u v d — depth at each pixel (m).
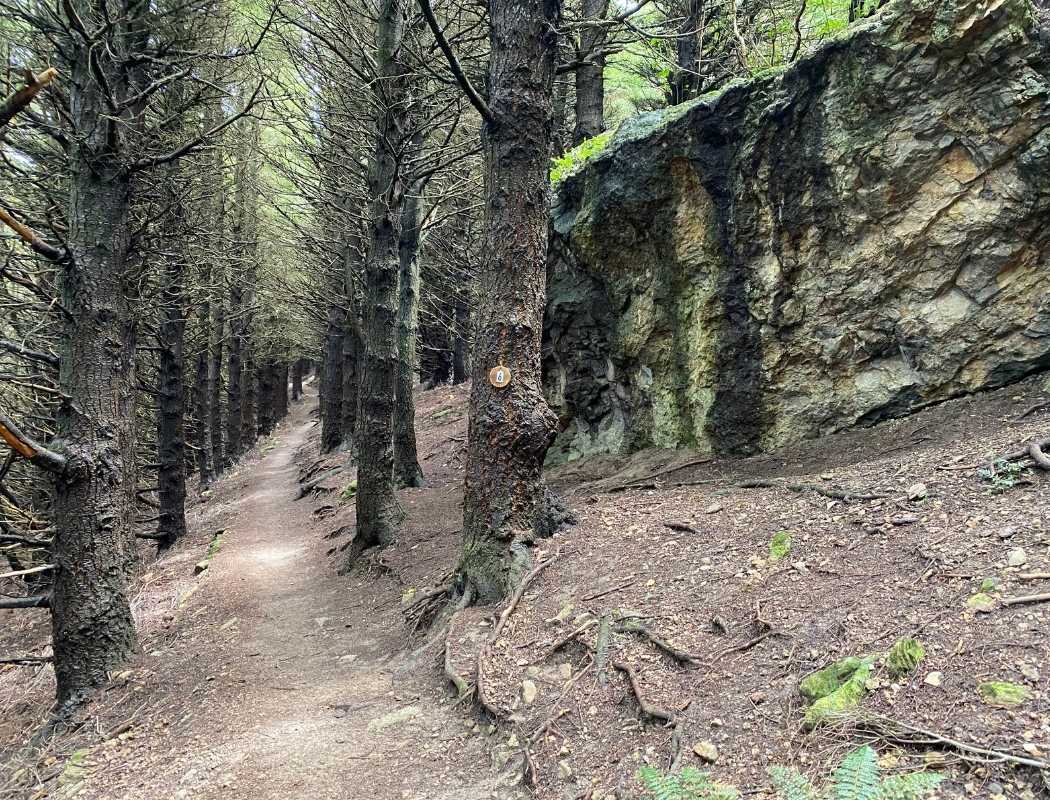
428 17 4.27
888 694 2.64
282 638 6.25
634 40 6.64
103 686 5.53
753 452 6.51
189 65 6.35
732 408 6.66
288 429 34.12
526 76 5.17
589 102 10.86
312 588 8.00
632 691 3.35
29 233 2.41
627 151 7.30
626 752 3.01
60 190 7.59
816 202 6.00
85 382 5.54
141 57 5.97
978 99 5.16
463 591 5.30
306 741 3.99
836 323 6.04
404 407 11.16
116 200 5.71
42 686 6.70
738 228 6.55
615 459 7.75
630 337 7.66
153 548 14.13
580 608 4.34
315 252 14.35
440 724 3.89
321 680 5.04
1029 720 2.26
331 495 13.60
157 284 9.86
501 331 5.22
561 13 5.50
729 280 6.68
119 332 5.77
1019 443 4.13
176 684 5.36
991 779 2.12
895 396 5.79
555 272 8.52
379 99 7.68
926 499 3.98
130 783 3.93
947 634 2.83
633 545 5.03
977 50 5.10
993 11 4.96
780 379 6.39
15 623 10.28
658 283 7.34
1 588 12.12
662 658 3.55
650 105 14.58
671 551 4.73
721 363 6.77
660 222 7.16
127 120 5.74
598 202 7.60
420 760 3.56
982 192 5.26
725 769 2.63
